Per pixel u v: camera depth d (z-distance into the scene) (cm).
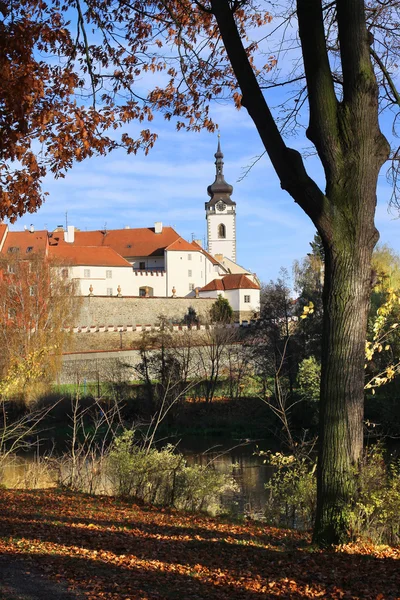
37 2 1095
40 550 878
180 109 1192
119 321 7712
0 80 1003
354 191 827
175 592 704
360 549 833
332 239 830
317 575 754
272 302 4631
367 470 866
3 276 5422
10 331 4744
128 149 1206
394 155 1053
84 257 9162
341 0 817
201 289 9438
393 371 1285
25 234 9156
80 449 1727
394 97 1005
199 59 1141
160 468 1528
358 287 830
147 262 10275
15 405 3400
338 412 832
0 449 1884
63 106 1135
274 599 679
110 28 1165
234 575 782
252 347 4612
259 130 836
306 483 1350
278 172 832
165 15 1141
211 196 13412
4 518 1146
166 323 5594
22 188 1155
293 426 3422
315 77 830
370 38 904
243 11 1121
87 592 690
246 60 834
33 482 1745
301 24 827
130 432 1645
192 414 4031
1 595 675
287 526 1349
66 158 1161
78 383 2119
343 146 828
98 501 1438
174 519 1268
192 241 11606
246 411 3975
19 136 1062
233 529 1197
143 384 4278
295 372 3906
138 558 865
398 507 891
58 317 5400
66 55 1121
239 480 2328
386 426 2931
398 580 725
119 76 1185
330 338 837
